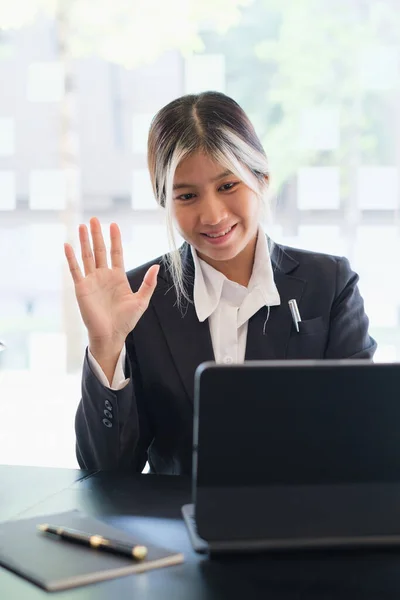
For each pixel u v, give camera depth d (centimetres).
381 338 400
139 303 146
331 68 394
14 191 420
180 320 163
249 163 151
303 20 392
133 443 150
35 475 142
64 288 422
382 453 103
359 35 390
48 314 426
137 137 409
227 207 150
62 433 380
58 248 420
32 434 378
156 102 406
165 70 404
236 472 101
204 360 159
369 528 103
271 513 102
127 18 402
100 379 144
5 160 417
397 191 397
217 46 399
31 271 424
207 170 146
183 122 148
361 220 400
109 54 405
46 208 418
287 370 101
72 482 138
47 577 96
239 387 100
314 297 165
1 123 415
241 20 396
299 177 400
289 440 101
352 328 164
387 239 399
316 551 104
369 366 101
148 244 407
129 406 146
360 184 398
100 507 125
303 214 401
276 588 95
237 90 400
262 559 103
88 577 97
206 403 100
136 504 126
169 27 400
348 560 102
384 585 95
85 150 413
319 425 101
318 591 94
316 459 102
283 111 399
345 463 102
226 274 166
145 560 101
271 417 101
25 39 410
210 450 101
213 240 151
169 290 166
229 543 102
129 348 163
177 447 161
